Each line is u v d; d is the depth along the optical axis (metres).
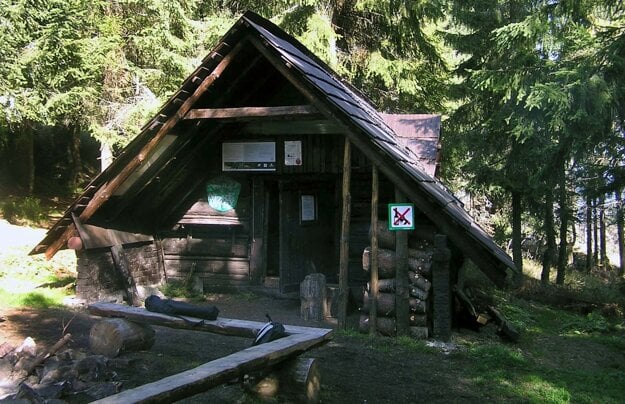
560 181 13.88
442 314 8.16
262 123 10.93
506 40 12.06
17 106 12.52
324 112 8.34
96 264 10.08
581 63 10.27
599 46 10.45
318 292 9.45
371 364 6.93
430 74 18.47
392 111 19.81
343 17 18.27
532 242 26.30
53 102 12.91
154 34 14.05
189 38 14.95
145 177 10.20
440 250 8.11
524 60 12.06
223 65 8.59
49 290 10.62
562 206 17.22
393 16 17.08
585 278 20.52
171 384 3.83
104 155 15.38
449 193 10.77
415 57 18.42
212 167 11.38
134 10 15.05
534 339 9.45
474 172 16.00
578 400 6.07
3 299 9.64
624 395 6.37
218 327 6.04
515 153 14.80
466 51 15.23
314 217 11.34
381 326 8.41
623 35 9.98
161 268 11.78
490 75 12.27
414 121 13.95
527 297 14.57
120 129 15.05
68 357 6.10
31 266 12.43
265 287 11.23
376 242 8.52
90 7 14.02
